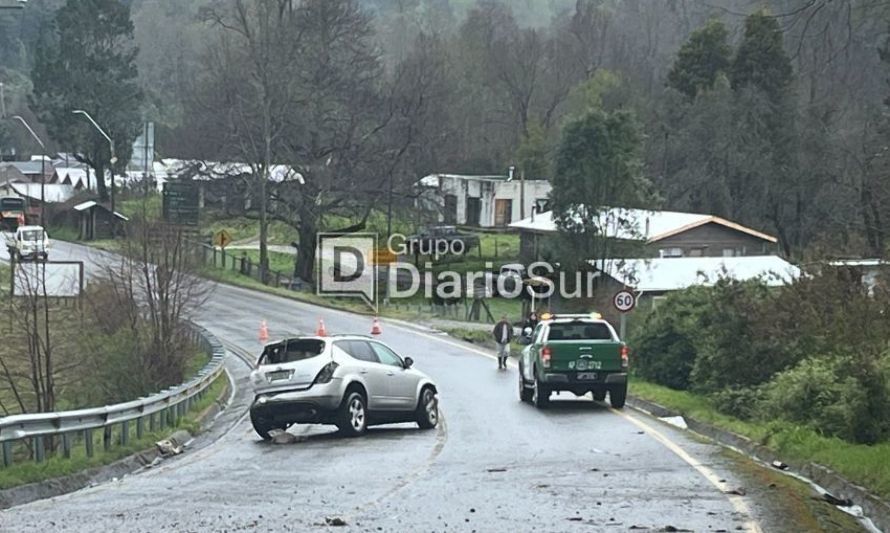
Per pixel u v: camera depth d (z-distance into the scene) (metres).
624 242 54.09
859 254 28.47
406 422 24.70
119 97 104.12
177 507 13.58
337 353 23.28
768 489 14.80
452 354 46.06
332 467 17.89
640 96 91.31
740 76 67.62
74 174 136.12
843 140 30.80
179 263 36.53
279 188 71.94
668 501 13.68
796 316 26.48
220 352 38.16
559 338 28.86
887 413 18.92
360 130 71.25
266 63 70.00
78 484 16.78
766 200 66.44
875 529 12.62
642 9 97.00
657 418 26.31
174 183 70.00
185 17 143.50
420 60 83.31
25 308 34.56
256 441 23.05
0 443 16.67
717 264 56.66
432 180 94.44
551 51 108.19
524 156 103.12
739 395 25.06
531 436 22.42
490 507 13.30
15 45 159.62
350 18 72.38
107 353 33.94
